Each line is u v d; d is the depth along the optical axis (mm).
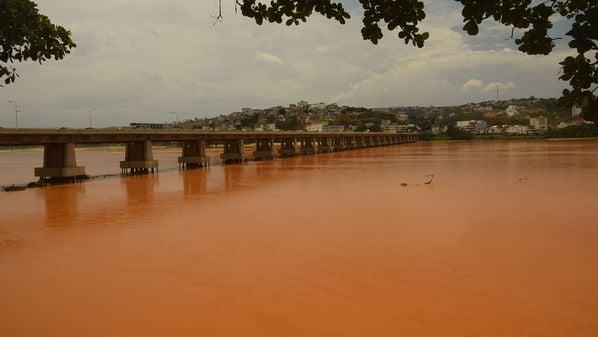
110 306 12664
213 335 10719
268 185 42406
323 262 16188
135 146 60312
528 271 14680
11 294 13758
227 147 82312
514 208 26109
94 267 16422
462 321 11055
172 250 18469
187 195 36375
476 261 15883
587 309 11578
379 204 28828
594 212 24297
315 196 33594
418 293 12953
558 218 22906
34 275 15633
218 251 18094
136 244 19719
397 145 184250
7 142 42219
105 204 32219
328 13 5703
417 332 10547
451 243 18391
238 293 13391
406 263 15820
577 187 35062
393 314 11570
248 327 11109
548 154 84438
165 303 12789
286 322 11312
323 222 23266
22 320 11789
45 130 45344
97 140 52031
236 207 29234
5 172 64500
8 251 19078
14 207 31344
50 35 12008
